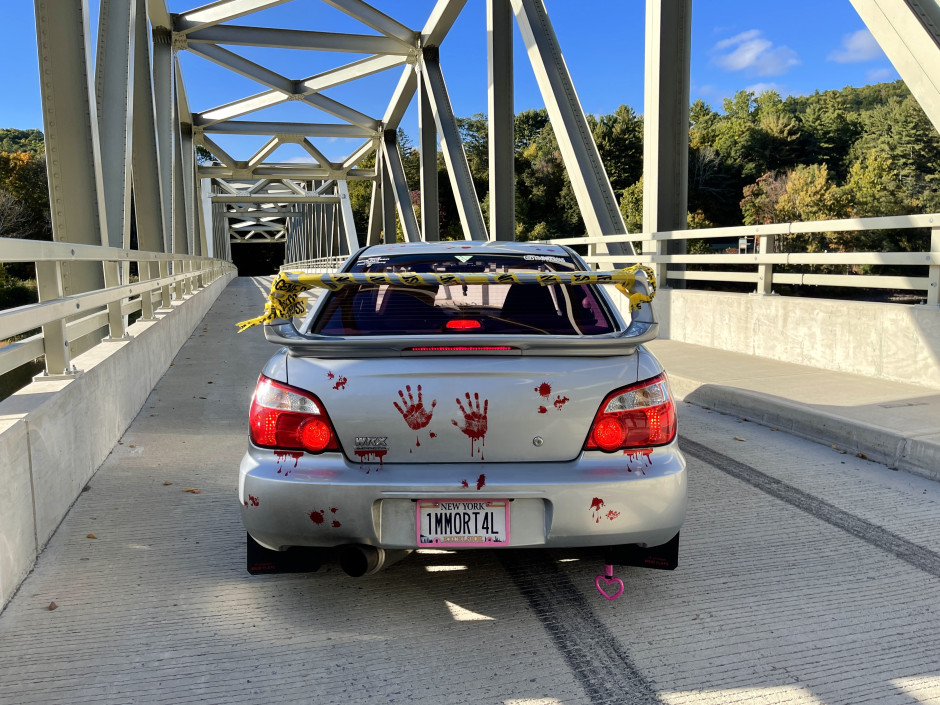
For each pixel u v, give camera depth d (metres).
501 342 2.20
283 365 2.35
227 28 21.66
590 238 11.86
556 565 2.89
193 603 2.56
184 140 30.72
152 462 4.35
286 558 2.45
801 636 2.32
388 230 33.69
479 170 68.56
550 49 12.78
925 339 5.51
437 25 20.53
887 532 3.20
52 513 3.18
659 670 2.12
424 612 2.50
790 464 4.23
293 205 85.00
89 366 4.21
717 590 2.65
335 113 30.16
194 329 12.27
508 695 2.00
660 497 2.23
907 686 2.03
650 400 2.28
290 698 1.99
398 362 2.24
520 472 2.21
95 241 6.89
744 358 7.27
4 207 51.28
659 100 9.80
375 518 2.21
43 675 2.10
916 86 5.71
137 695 2.00
